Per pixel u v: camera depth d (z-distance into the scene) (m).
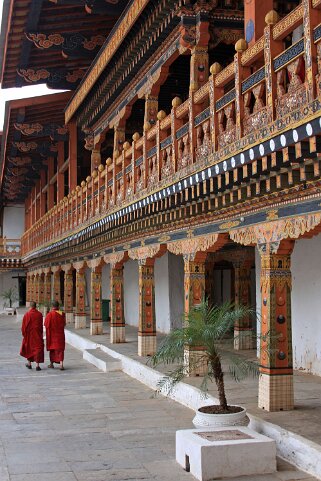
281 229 9.52
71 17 19.03
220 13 12.99
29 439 9.77
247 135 8.65
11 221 50.34
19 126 27.19
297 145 7.46
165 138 12.73
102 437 9.83
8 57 21.80
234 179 9.34
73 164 25.69
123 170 16.02
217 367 9.28
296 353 13.75
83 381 15.43
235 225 11.12
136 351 18.00
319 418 9.08
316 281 13.01
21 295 52.22
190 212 12.30
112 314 20.19
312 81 7.10
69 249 26.81
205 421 8.82
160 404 12.34
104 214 17.94
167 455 8.77
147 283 16.95
